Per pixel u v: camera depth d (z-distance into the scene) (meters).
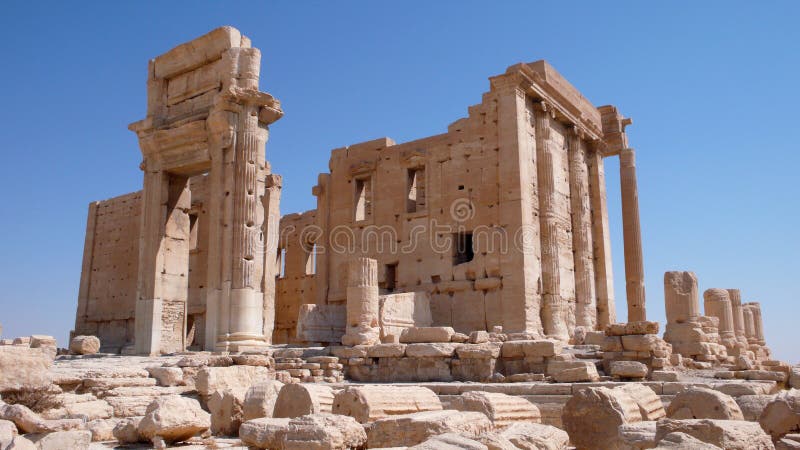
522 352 22.08
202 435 14.17
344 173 41.78
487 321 33.75
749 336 41.88
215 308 29.17
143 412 17.25
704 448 8.30
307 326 29.73
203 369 18.84
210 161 31.34
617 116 44.53
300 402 13.99
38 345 30.09
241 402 15.41
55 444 11.12
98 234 43.53
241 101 30.64
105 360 25.61
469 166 36.19
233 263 29.25
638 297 41.72
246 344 27.70
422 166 38.78
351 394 13.49
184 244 33.91
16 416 11.54
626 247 42.66
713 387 16.81
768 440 9.54
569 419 12.68
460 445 9.07
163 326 32.09
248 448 11.98
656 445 9.80
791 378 19.88
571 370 19.70
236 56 30.98
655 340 21.45
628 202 43.03
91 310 42.44
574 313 37.69
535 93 36.12
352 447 10.97
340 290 40.31
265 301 36.84
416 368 23.23
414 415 11.44
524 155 34.75
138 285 32.44
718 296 33.69
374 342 25.78
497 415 13.03
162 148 33.09
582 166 40.62
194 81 32.81
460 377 22.45
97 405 16.61
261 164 30.77
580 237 38.88
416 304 32.88
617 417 12.10
